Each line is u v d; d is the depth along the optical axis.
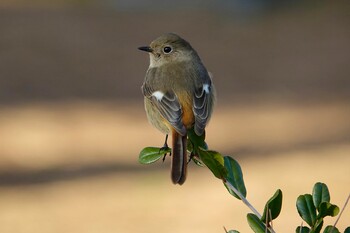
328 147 16.59
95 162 16.03
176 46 7.19
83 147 17.28
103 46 28.80
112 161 16.06
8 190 14.38
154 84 6.98
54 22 31.88
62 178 15.02
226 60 27.23
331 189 13.59
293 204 13.00
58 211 13.14
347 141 17.09
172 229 12.14
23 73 24.72
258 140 17.50
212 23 32.88
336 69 25.36
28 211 13.19
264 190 13.77
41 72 24.98
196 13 34.62
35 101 21.84
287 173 14.73
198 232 12.00
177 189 13.95
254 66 26.34
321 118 19.52
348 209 12.39
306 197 4.59
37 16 32.66
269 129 18.58
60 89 23.22
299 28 31.39
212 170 4.77
